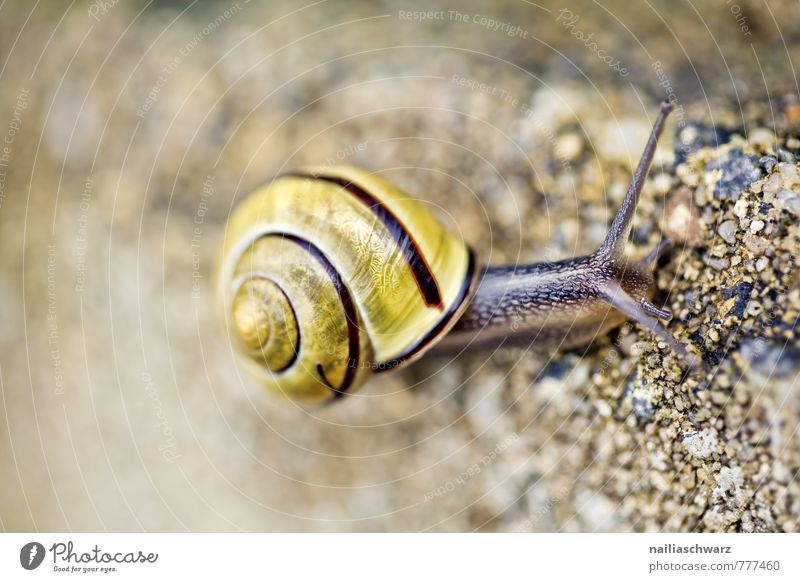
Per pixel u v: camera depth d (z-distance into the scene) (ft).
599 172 0.56
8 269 0.60
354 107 0.59
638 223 0.55
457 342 0.56
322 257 0.54
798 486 0.53
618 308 0.55
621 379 0.55
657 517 0.54
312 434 0.58
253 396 0.58
